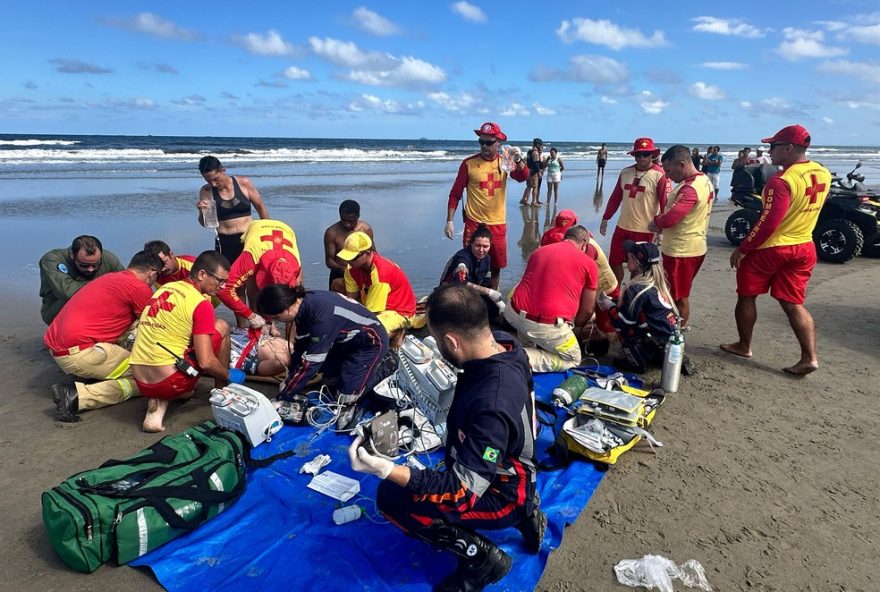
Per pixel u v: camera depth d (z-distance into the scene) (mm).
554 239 6168
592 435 3742
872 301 7414
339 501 3299
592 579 2812
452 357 2447
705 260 10023
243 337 5691
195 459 3293
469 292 2396
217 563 2846
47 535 3078
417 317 6172
